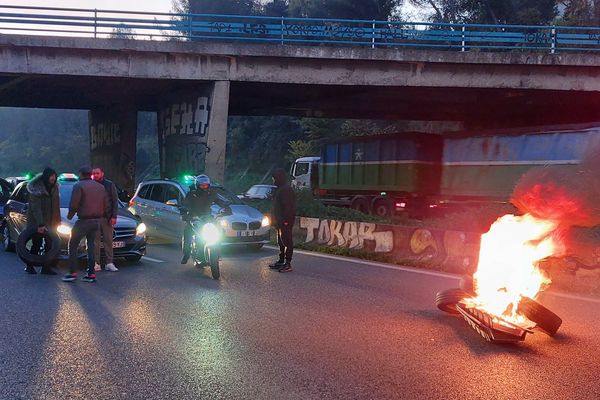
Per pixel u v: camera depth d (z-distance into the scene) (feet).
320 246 45.42
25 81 90.12
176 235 45.55
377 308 23.80
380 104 109.19
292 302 24.98
